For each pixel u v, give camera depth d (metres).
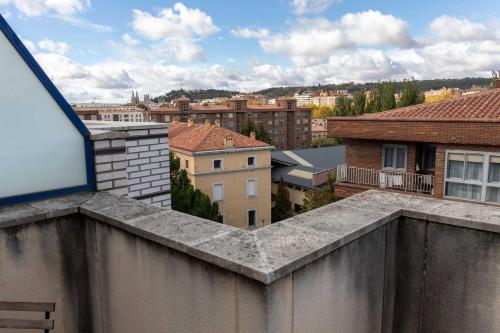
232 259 1.70
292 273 1.71
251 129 70.44
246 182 33.34
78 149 3.30
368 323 2.32
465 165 11.27
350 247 2.08
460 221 2.21
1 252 2.48
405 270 2.50
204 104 91.62
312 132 100.88
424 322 2.45
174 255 2.05
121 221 2.39
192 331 2.01
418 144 13.01
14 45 2.88
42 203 2.92
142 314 2.38
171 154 23.47
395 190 12.82
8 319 2.23
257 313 1.64
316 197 24.31
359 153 14.38
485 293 2.16
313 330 1.88
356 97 51.66
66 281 2.81
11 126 2.91
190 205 21.25
